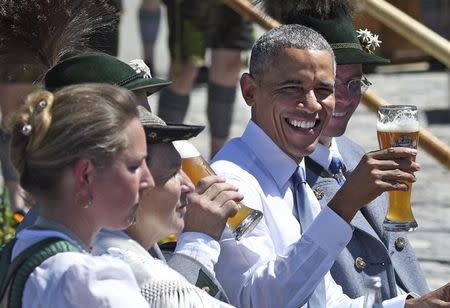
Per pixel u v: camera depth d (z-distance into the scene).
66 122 7.83
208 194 10.52
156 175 9.40
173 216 9.59
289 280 10.75
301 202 11.77
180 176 9.67
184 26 23.42
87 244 8.13
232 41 23.48
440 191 24.44
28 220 9.47
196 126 9.55
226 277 11.07
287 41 11.58
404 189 10.59
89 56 9.83
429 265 19.59
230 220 10.94
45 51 10.25
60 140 7.83
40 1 10.20
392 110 11.30
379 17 17.50
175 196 9.52
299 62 11.49
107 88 8.01
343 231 10.70
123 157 7.97
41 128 7.84
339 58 12.88
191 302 8.97
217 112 23.70
